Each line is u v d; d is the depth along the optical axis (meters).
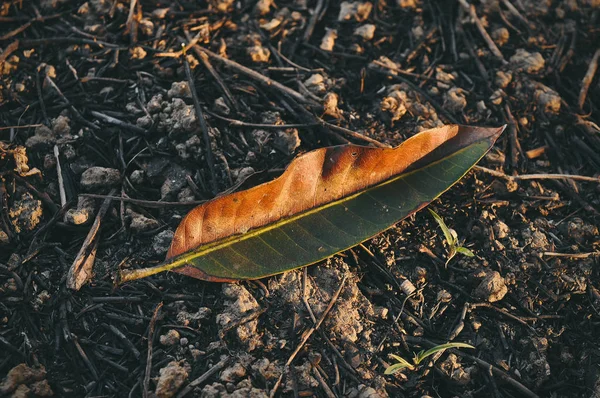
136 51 0.55
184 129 0.51
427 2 0.61
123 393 0.43
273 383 0.44
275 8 0.59
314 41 0.58
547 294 0.49
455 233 0.50
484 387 0.46
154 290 0.46
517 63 0.58
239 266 0.45
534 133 0.55
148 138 0.51
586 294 0.49
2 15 0.56
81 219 0.48
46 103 0.53
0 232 0.47
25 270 0.46
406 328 0.47
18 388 0.42
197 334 0.45
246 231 0.45
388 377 0.45
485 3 0.61
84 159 0.50
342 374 0.45
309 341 0.45
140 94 0.53
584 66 0.59
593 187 0.53
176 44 0.56
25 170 0.49
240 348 0.45
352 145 0.46
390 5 0.60
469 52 0.58
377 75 0.56
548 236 0.51
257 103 0.53
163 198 0.49
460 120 0.55
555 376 0.47
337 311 0.46
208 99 0.53
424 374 0.45
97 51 0.55
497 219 0.51
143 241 0.48
